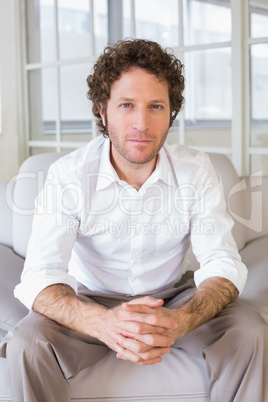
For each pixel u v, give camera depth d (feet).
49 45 11.28
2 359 4.30
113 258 4.68
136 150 4.17
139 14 9.37
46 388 3.90
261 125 7.81
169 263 4.82
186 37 8.66
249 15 7.80
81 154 4.67
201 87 8.51
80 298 4.61
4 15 11.79
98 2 10.10
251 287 5.18
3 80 11.91
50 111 11.43
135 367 4.29
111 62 4.17
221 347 4.05
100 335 3.97
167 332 3.94
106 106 4.34
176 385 4.20
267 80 7.63
